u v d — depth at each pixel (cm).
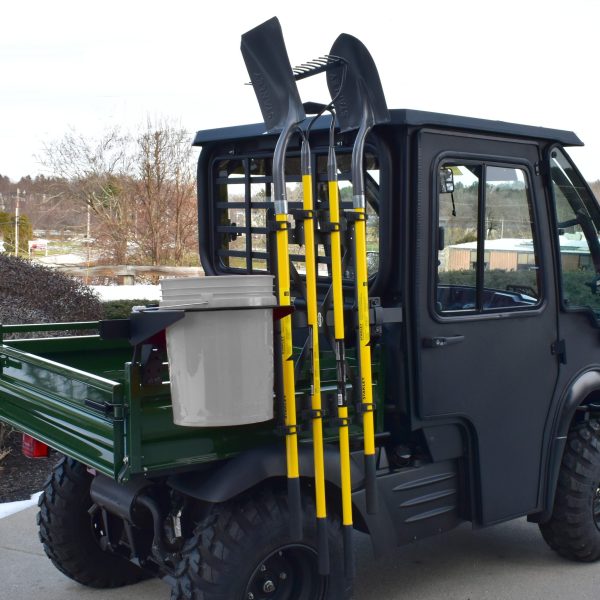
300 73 324
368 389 307
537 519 386
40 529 366
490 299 356
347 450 301
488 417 356
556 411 382
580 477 388
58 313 675
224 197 396
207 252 405
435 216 330
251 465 288
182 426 276
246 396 266
